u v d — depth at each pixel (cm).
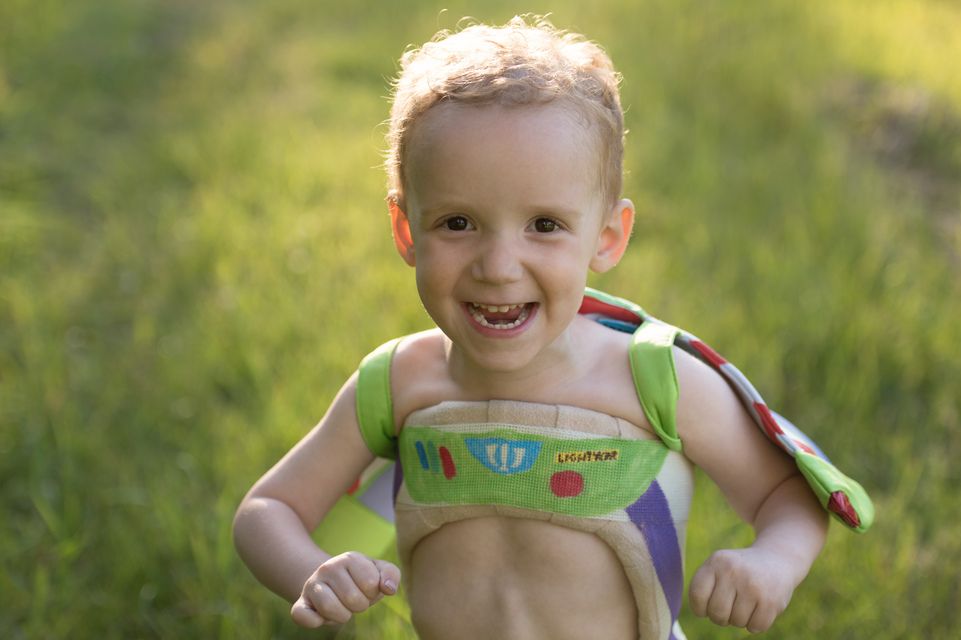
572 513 185
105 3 923
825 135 650
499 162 168
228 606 302
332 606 174
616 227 193
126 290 499
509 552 190
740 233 530
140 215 578
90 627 302
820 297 455
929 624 294
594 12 872
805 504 194
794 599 295
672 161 618
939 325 435
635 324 207
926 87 717
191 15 964
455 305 177
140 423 390
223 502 333
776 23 854
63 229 561
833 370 409
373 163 619
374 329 427
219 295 477
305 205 576
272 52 853
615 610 191
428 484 192
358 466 208
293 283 486
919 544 321
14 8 830
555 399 189
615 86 191
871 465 363
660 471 190
